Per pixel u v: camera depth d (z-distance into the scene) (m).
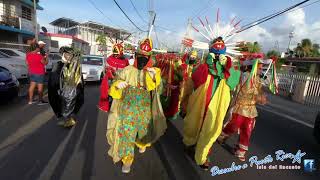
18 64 12.12
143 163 4.41
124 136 3.86
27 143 4.93
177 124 6.79
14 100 8.55
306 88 13.12
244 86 4.63
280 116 9.24
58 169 3.99
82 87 6.16
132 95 3.80
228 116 4.79
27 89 10.81
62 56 5.88
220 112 4.14
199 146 4.22
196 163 4.52
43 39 29.53
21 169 3.93
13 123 6.09
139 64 3.79
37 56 7.90
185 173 4.16
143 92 3.85
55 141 5.10
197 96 4.41
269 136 6.48
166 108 6.64
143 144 4.20
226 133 5.23
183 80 6.59
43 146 4.82
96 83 14.32
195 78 4.46
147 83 3.79
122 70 3.83
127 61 6.05
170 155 4.80
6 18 21.83
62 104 5.82
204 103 4.27
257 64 4.60
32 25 25.56
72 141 5.15
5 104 7.96
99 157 4.49
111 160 4.41
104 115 7.20
